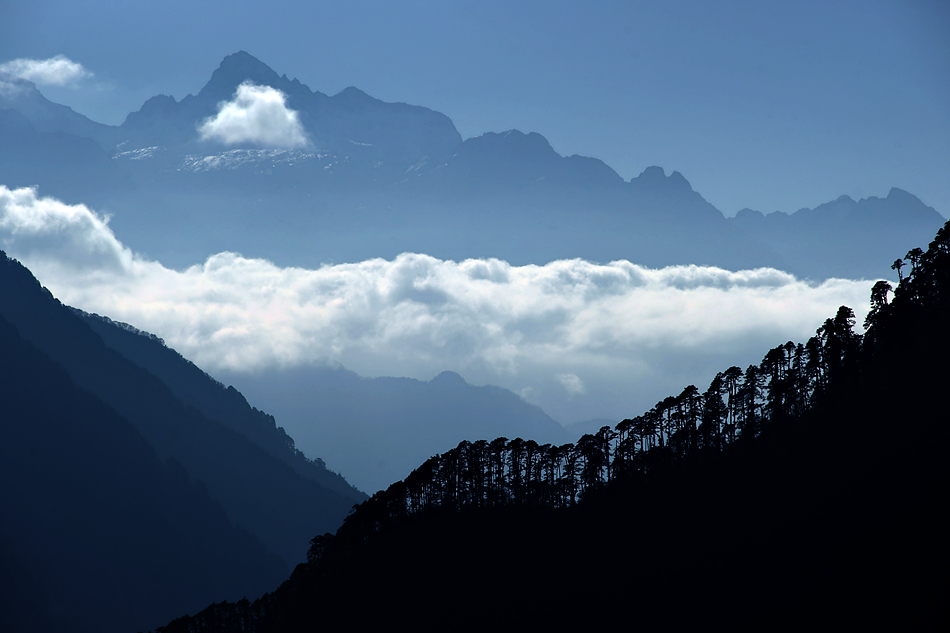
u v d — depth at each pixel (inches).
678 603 6048.2
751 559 6127.0
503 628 6510.8
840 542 5787.4
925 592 4950.8
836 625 5078.7
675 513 7263.8
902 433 6466.5
